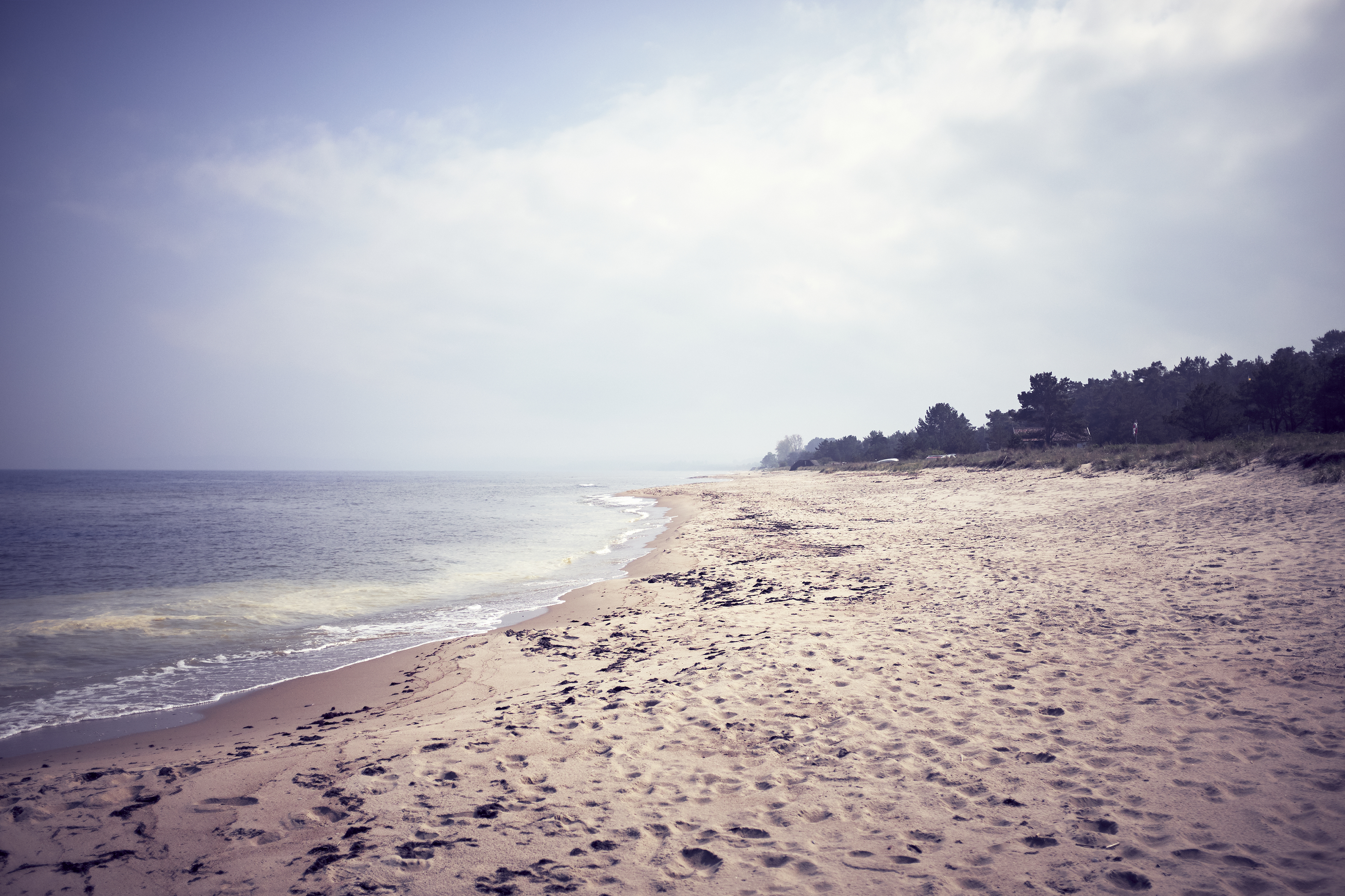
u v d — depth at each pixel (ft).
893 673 22.31
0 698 25.71
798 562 51.16
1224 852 10.87
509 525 105.60
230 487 310.65
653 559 60.95
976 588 36.06
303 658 31.30
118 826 13.93
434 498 199.72
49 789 16.01
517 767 16.52
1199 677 19.54
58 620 39.17
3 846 13.07
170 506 160.35
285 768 17.01
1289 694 17.66
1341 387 107.65
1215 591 30.07
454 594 47.44
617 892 10.80
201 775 16.69
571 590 47.85
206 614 41.22
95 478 490.49
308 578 54.80
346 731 20.81
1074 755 15.17
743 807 13.88
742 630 30.66
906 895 10.27
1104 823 12.17
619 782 15.42
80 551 72.18
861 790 14.29
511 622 38.42
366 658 31.27
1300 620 24.35
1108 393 245.04
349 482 402.93
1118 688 19.29
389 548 75.36
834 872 11.13
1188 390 225.97
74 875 11.92
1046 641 24.79
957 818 12.82
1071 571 38.19
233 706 24.59
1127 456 91.45
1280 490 52.75
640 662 27.14
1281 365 131.95
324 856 12.32
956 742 16.40
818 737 17.42
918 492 112.27
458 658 30.19
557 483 393.29
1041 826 12.27
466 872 11.60
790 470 430.61
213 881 11.58
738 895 10.57
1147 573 35.60
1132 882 10.25
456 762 16.98
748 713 19.62
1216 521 47.57
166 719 23.34
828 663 24.03
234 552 71.51
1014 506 76.43
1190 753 14.74
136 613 41.75
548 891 10.91
